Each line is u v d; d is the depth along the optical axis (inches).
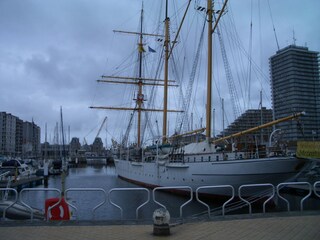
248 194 1027.9
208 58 1318.9
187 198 1232.8
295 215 460.1
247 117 1478.8
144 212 975.0
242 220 431.2
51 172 3179.1
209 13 1333.7
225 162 1073.5
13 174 2103.8
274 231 366.3
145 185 1712.6
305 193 1254.3
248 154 1054.4
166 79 1945.1
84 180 2596.0
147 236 351.3
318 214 466.9
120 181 2251.5
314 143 903.1
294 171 968.3
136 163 1886.1
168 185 1413.6
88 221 431.8
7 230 383.9
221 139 1254.9
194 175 1211.2
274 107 1508.4
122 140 2797.7
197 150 1301.7
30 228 393.7
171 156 1425.9
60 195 472.1
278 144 1042.1
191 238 340.2
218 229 381.1
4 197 723.4
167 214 361.7
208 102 1290.6
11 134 6850.4
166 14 1988.2
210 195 1139.3
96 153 7534.5
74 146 7765.8
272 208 976.9
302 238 334.0
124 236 352.2
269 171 975.6
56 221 433.4
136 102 2541.8
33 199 1315.2
